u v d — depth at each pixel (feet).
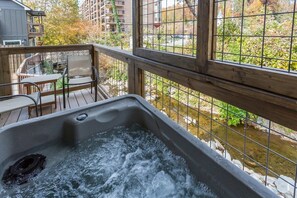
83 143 6.79
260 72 3.87
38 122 6.19
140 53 8.45
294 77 3.34
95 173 5.71
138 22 8.51
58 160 6.10
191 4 5.82
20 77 12.25
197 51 5.41
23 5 30.09
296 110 3.31
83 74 12.97
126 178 5.51
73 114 6.74
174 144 5.80
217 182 4.43
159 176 5.51
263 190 3.64
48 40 31.45
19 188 5.15
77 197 4.99
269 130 4.45
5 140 5.61
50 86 13.46
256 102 4.01
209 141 6.12
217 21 4.92
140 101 7.54
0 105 8.31
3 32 29.58
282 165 4.82
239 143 5.48
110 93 12.76
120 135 7.31
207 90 5.20
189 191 4.94
